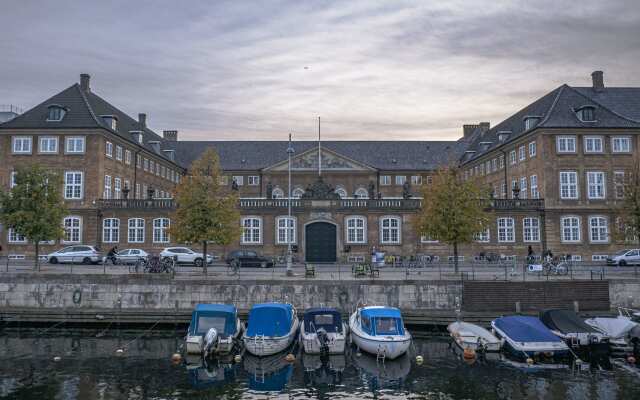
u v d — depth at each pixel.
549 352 22.00
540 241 47.06
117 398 17.33
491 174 60.56
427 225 35.06
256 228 46.62
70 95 50.16
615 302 29.16
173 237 32.97
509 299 28.52
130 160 54.72
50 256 38.72
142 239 46.22
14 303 28.75
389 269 37.00
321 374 20.23
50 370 20.38
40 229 32.97
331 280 28.67
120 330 27.50
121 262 37.97
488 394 17.97
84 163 46.94
